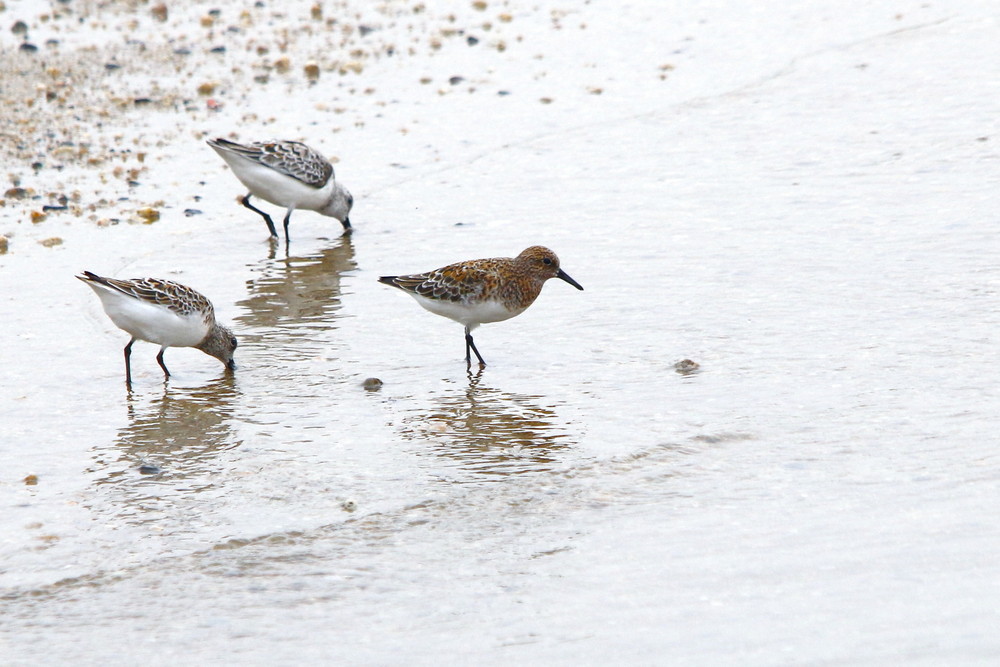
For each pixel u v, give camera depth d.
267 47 28.50
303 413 12.12
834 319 13.72
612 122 22.53
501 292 13.15
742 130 21.42
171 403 12.49
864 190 18.00
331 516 9.73
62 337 14.35
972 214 16.59
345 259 17.19
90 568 8.98
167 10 31.61
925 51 24.78
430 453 10.98
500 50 27.92
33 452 11.24
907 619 7.78
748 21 28.72
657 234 17.05
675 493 9.95
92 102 24.31
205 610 8.39
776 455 10.54
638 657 7.59
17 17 30.48
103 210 18.89
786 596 8.19
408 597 8.49
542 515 9.66
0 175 20.19
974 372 12.01
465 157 21.20
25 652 7.93
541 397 12.26
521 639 7.89
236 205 19.52
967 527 8.98
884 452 10.42
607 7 31.16
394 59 27.55
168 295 12.86
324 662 7.72
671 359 13.01
